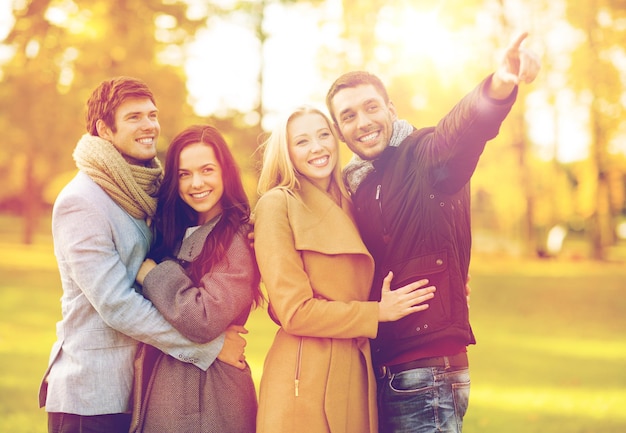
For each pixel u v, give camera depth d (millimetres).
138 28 19766
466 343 3404
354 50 19172
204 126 3596
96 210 3424
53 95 19984
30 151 21688
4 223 47594
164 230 3578
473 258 29891
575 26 25141
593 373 9508
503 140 27266
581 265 27688
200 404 3375
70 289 3480
